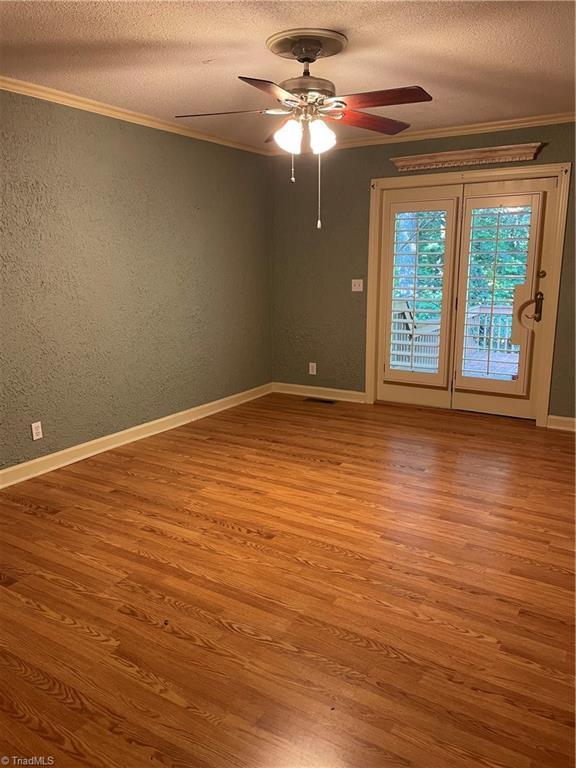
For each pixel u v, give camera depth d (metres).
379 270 5.29
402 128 2.99
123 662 1.99
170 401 4.74
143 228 4.27
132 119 4.05
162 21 2.47
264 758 1.61
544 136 4.34
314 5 2.31
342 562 2.64
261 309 5.75
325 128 2.78
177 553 2.72
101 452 4.13
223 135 4.77
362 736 1.68
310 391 5.86
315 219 5.49
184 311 4.77
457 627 2.18
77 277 3.81
